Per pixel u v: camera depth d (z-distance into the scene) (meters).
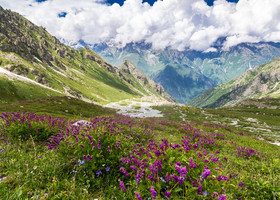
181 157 3.98
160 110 93.31
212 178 3.54
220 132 23.38
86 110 60.88
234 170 6.54
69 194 3.32
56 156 4.66
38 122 7.08
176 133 16.92
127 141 5.79
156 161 3.46
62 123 7.64
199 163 3.84
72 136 5.16
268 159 9.44
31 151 5.27
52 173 3.98
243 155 9.93
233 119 73.50
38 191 3.33
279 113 115.38
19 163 4.25
